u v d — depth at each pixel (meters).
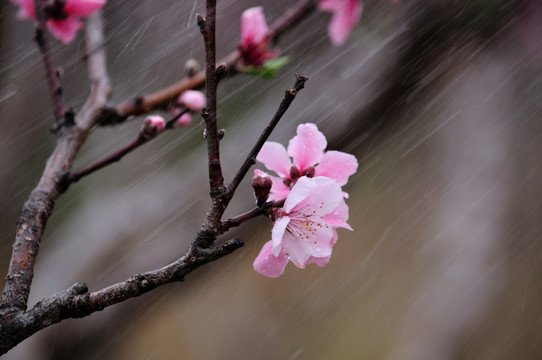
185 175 0.94
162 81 1.00
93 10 0.83
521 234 1.51
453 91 1.20
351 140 0.96
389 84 1.01
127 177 1.06
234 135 0.96
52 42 0.97
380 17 1.04
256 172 0.74
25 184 1.05
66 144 0.80
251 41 0.84
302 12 0.85
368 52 1.02
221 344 1.53
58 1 0.82
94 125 0.81
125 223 0.93
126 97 0.96
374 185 1.46
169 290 0.95
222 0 1.12
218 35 1.12
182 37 1.02
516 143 1.38
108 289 0.71
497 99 1.27
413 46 1.05
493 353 1.52
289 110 0.98
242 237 0.94
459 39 1.08
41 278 0.94
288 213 0.75
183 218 0.93
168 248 0.92
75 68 1.00
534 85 1.24
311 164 0.77
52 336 0.90
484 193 1.45
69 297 0.71
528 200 1.46
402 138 1.28
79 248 0.94
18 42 0.95
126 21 0.98
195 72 0.83
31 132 1.03
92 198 1.04
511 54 1.16
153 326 1.47
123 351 1.39
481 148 1.38
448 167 1.42
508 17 1.10
